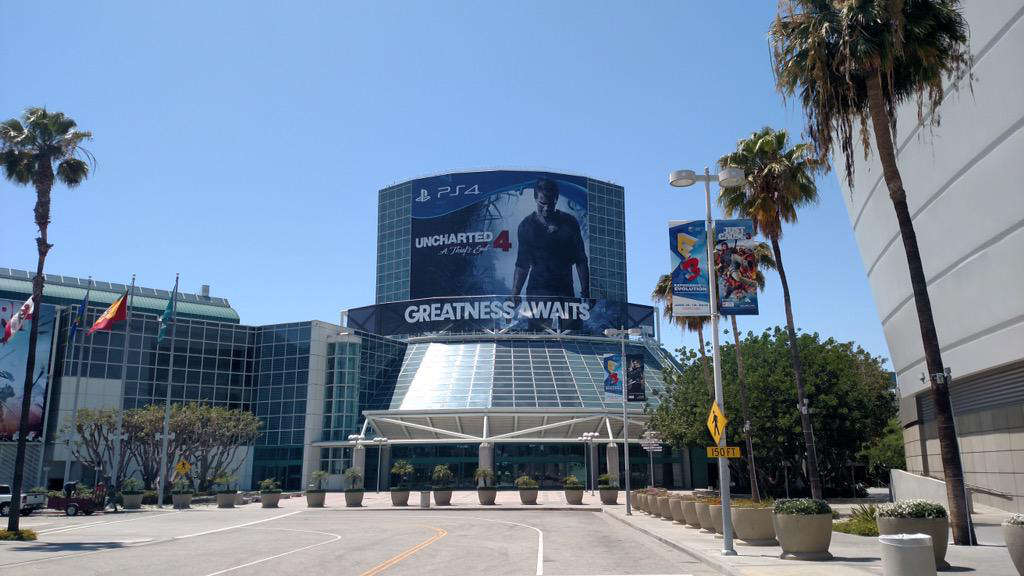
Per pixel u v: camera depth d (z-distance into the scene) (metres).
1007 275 27.20
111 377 76.19
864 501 49.25
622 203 117.56
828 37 21.14
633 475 78.38
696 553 20.02
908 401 43.44
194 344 82.25
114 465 70.06
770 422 50.00
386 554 22.47
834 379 51.66
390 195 115.69
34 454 72.00
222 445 71.69
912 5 20.81
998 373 30.69
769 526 21.53
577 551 22.64
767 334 54.41
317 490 56.47
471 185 103.62
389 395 86.50
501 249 100.88
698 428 53.50
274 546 25.70
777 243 34.94
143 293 96.50
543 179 103.75
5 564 20.61
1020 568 13.27
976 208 28.45
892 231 37.03
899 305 38.44
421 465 77.75
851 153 22.28
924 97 30.39
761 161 34.84
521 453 76.38
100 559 21.78
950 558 17.00
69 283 92.00
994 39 25.75
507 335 94.06
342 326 93.50
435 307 97.06
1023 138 24.97
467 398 81.12
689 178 21.84
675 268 21.66
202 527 36.53
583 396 82.31
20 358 72.88
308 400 81.81
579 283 101.62
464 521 39.09
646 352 96.69
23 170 31.94
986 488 32.16
